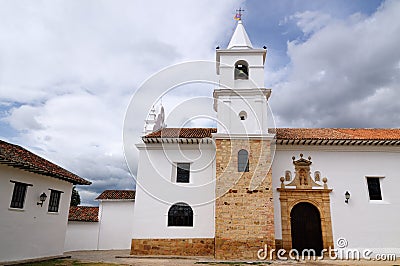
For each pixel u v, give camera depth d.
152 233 16.50
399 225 16.11
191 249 16.17
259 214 15.41
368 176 16.86
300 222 16.42
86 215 22.47
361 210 16.33
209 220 16.61
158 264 13.01
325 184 16.72
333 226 16.06
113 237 21.70
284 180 16.83
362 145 17.17
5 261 11.98
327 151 17.31
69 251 20.56
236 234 15.15
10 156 12.14
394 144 16.89
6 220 12.15
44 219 14.34
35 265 12.32
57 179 15.40
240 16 20.66
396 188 16.69
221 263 13.36
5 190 12.17
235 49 18.12
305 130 19.05
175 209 16.97
